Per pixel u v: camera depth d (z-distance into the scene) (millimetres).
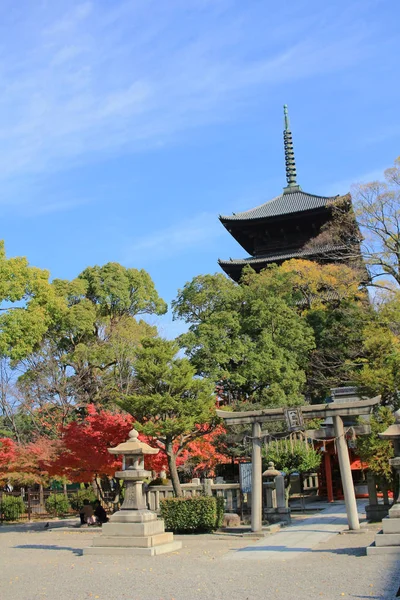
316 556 14883
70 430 25766
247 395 37031
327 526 21438
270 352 36531
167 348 23844
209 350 35969
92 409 29797
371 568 12453
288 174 66500
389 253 40188
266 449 23047
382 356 24359
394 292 36219
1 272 38094
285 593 10508
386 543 14352
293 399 34250
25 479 30859
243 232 60594
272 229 59969
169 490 24047
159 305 52062
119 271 49719
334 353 39438
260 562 14391
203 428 25516
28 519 33000
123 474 17016
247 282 45500
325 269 43156
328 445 32656
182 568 13797
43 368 40812
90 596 11039
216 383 36781
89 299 49500
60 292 46469
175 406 22562
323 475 35812
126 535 16562
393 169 39469
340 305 44250
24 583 12680
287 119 68375
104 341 44594
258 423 21094
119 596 10930
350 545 16453
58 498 35656
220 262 57188
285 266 44625
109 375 41656
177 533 21188
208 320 37688
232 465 37688
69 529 24984
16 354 37438
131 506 17031
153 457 25750
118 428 24922
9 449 30328
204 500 21094
